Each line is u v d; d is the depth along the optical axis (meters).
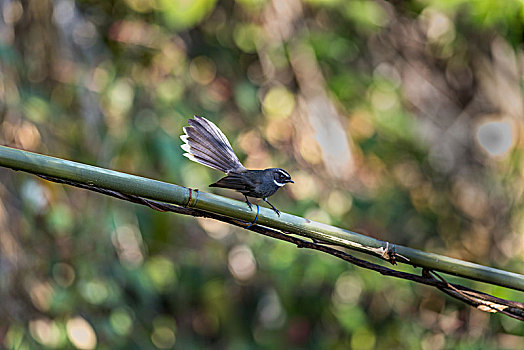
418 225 14.86
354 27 14.07
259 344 15.34
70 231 12.39
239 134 13.59
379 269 5.55
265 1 13.38
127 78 13.16
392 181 14.60
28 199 11.73
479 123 14.91
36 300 12.02
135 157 12.80
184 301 15.12
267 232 5.41
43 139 12.09
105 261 12.80
